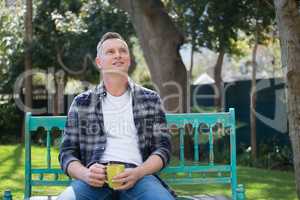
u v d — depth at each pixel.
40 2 16.31
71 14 16.28
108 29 15.61
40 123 4.07
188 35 12.11
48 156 4.09
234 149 4.13
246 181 7.98
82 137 3.79
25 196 4.02
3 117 15.66
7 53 15.78
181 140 4.16
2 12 16.42
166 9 12.54
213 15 11.00
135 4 11.55
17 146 13.70
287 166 10.25
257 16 10.77
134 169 3.48
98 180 3.43
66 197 3.45
